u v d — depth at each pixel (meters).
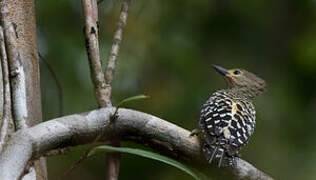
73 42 13.25
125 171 13.16
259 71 15.03
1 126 7.18
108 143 7.82
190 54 13.89
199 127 9.08
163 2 13.66
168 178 13.18
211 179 8.41
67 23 13.43
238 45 14.89
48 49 13.09
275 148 14.28
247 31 15.03
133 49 13.30
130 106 13.30
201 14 14.48
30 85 7.57
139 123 7.79
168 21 13.84
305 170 14.30
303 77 15.26
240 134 8.95
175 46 13.75
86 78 13.07
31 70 7.63
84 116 7.54
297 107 14.92
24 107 7.31
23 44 7.59
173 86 13.64
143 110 13.36
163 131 7.94
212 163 8.28
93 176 12.98
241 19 14.96
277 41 15.27
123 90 13.23
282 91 14.96
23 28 7.63
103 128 7.59
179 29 14.03
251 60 14.99
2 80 7.31
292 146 14.51
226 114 9.27
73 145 7.55
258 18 15.14
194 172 7.80
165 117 13.39
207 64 14.45
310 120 14.87
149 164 13.18
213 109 9.41
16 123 7.25
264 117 14.48
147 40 13.38
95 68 7.71
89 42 7.72
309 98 15.15
